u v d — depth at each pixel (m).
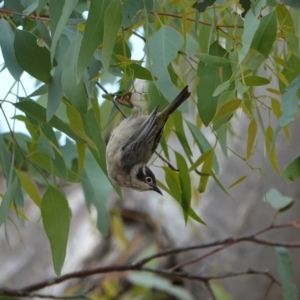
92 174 8.79
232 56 6.73
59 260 6.91
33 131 7.62
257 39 6.23
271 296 12.02
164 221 12.73
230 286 12.23
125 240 12.25
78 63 5.94
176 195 7.97
